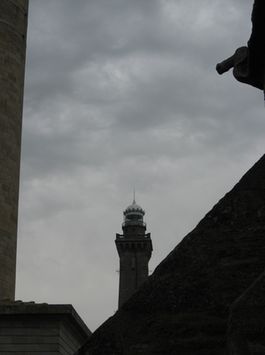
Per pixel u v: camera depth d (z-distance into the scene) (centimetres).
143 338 701
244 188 770
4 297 3456
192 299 713
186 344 689
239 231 745
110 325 713
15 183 3706
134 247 12112
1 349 2862
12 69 3828
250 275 715
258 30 758
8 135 3703
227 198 767
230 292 709
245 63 806
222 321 694
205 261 732
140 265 12012
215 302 706
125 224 12469
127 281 11869
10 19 3900
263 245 731
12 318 2906
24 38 4016
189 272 729
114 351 699
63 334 2938
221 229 750
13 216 3647
